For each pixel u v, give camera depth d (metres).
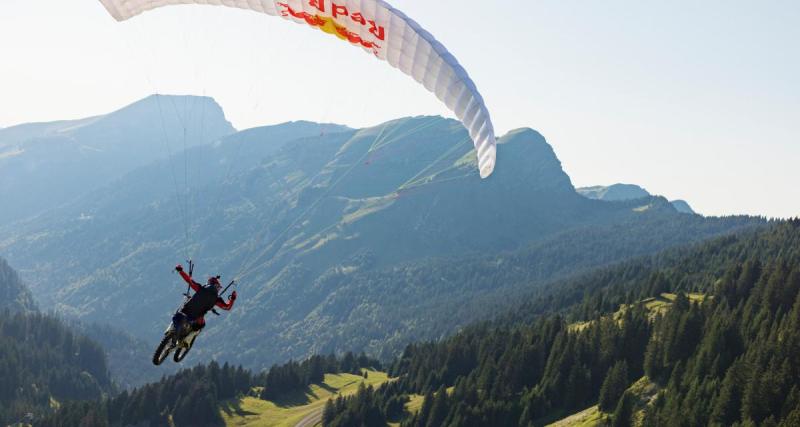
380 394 128.25
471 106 24.12
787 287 106.44
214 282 19.16
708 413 80.50
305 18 23.84
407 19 23.16
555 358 109.31
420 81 25.22
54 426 121.19
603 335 108.94
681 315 101.94
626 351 105.69
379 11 22.50
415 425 108.94
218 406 132.38
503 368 115.25
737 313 101.62
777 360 81.69
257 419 130.75
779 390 77.31
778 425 69.44
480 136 24.30
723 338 93.00
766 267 117.56
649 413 84.31
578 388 102.19
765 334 93.69
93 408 121.62
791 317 89.31
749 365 82.38
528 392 108.12
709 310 106.38
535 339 121.94
